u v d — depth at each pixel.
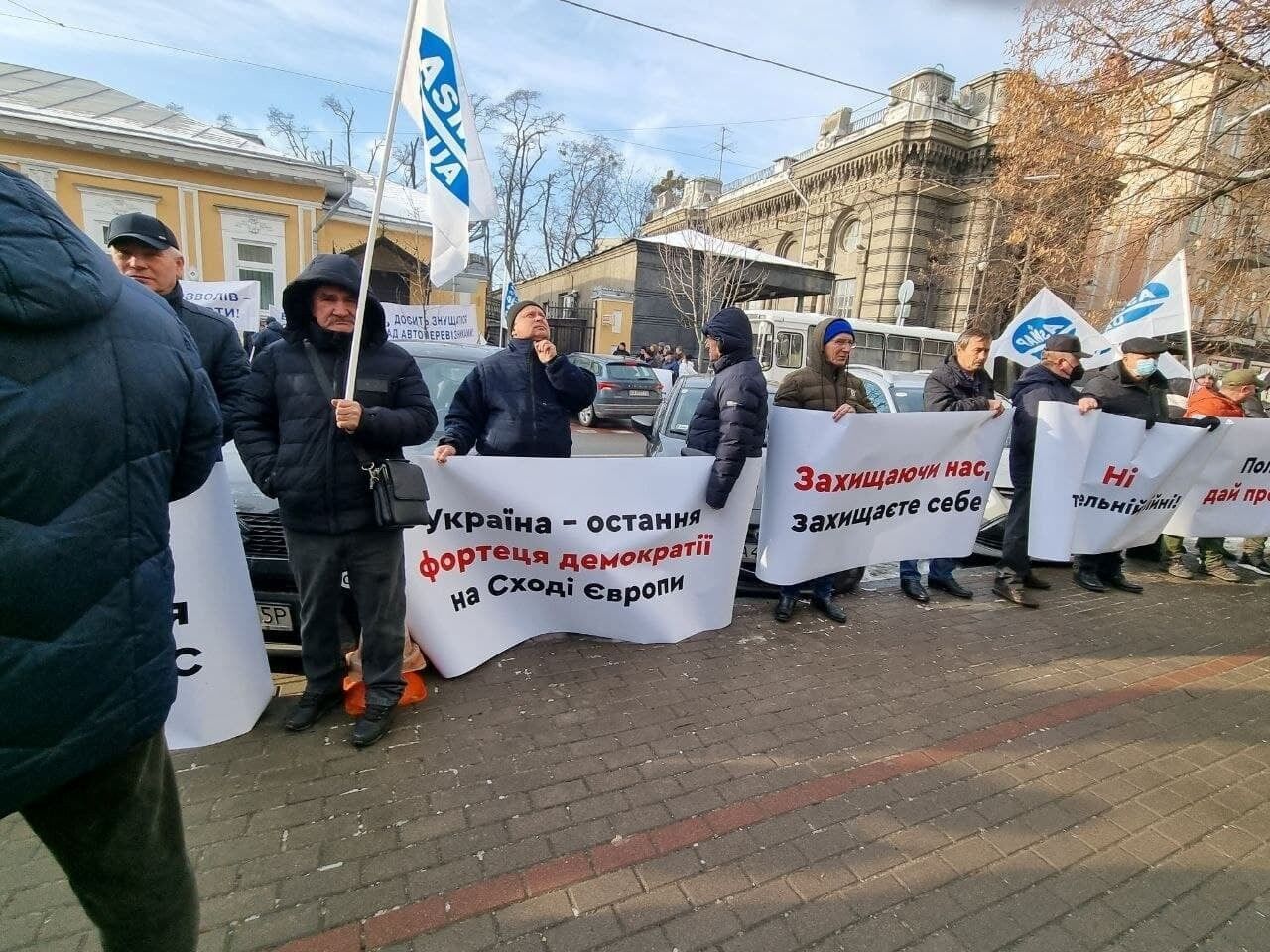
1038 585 5.04
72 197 15.62
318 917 1.89
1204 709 3.34
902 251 24.59
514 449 3.45
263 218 17.48
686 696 3.21
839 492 3.88
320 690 2.82
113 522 1.15
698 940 1.87
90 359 1.09
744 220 33.97
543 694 3.16
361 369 2.54
